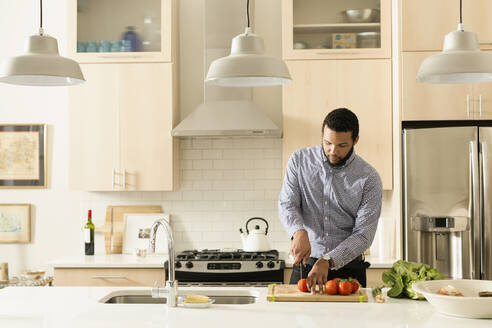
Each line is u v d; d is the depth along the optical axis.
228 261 3.89
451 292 2.12
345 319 2.05
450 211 3.84
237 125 4.12
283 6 4.19
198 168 4.60
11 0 4.70
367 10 4.17
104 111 4.25
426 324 1.96
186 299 2.35
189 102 4.62
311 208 2.92
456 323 1.97
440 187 3.85
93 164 4.24
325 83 4.16
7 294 2.54
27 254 4.66
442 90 3.93
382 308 2.22
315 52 4.16
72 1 4.27
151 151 4.23
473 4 3.91
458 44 2.42
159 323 2.02
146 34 4.28
